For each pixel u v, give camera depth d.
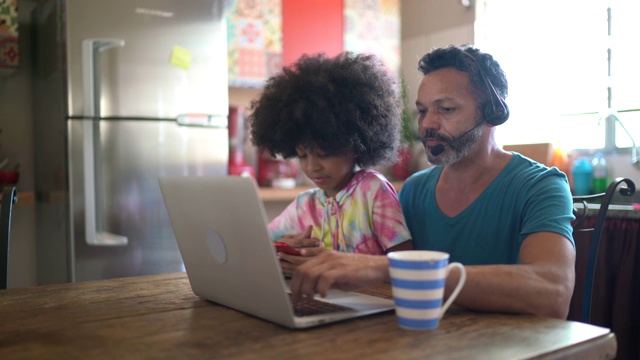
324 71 1.23
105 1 2.28
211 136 2.52
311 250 0.95
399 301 0.78
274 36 3.15
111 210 2.30
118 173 2.31
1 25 2.43
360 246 1.23
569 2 3.03
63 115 2.26
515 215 1.17
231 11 3.02
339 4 3.37
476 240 1.22
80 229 2.25
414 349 0.69
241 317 0.87
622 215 2.08
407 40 3.84
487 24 3.40
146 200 2.37
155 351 0.71
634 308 2.08
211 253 0.90
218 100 2.54
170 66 2.42
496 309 0.86
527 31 3.23
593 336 0.74
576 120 3.01
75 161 2.24
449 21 3.54
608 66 2.87
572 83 3.03
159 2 2.39
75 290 1.11
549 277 0.89
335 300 0.94
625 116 2.77
